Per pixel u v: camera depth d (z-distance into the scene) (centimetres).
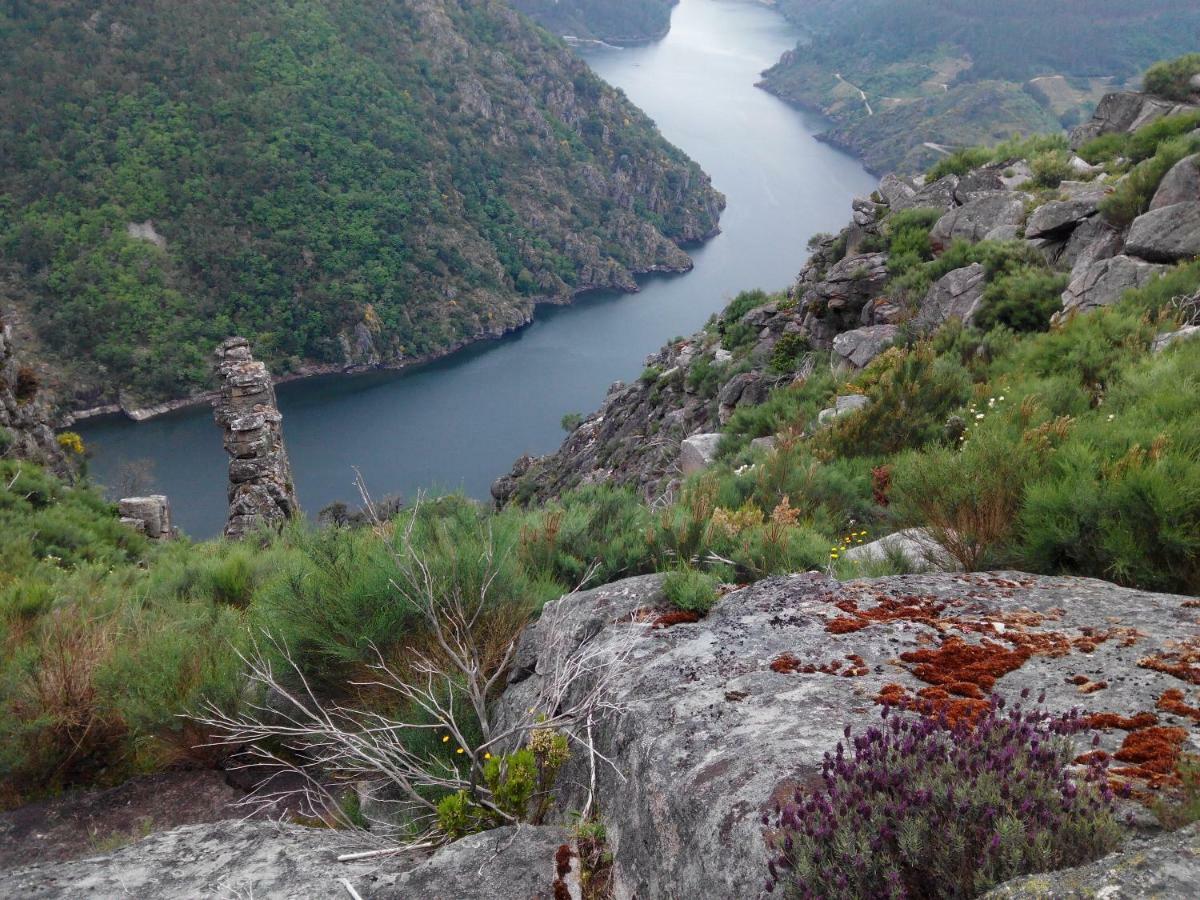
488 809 300
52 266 18412
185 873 274
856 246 2597
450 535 540
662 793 243
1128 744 209
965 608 328
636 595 414
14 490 1661
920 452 895
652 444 2717
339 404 18450
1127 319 1031
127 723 432
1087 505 413
